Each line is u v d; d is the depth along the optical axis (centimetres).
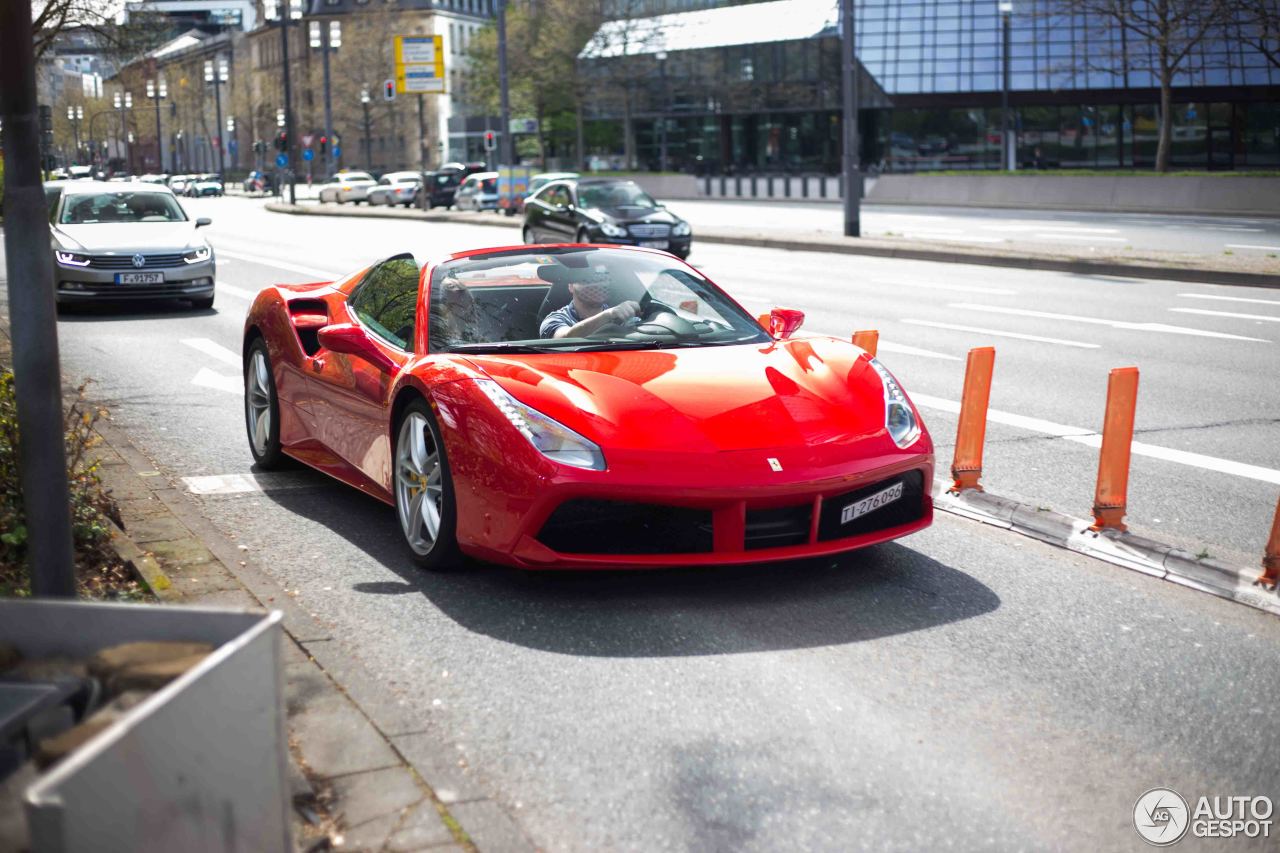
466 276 577
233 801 208
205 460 723
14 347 367
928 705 376
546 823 306
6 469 502
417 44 5291
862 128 6166
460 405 480
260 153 9106
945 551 537
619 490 446
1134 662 411
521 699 382
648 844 296
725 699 381
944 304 1516
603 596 477
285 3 5491
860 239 2505
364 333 564
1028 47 5744
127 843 182
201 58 12962
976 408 618
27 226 362
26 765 201
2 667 234
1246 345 1155
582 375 494
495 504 464
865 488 480
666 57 6531
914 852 293
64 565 376
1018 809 313
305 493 645
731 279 1877
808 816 309
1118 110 5591
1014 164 5825
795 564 517
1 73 355
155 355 1160
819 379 518
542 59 6812
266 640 217
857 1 6059
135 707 206
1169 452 729
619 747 348
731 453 460
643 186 5931
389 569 515
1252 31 5156
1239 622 450
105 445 716
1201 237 2472
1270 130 5341
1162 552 508
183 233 1550
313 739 338
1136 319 1351
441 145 11388
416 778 319
